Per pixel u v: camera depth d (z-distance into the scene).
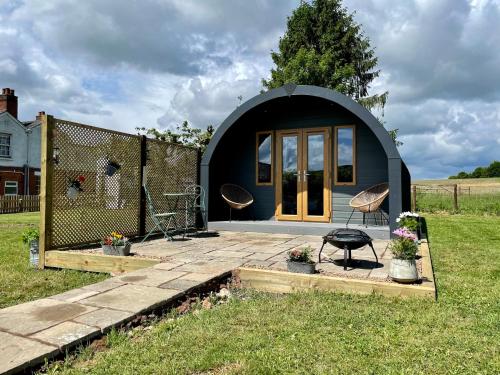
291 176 9.11
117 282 3.75
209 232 8.29
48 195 5.40
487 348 2.51
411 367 2.24
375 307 3.31
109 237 5.36
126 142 6.88
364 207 7.19
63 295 3.32
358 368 2.23
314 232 7.68
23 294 4.07
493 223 11.10
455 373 2.18
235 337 2.65
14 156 22.36
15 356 2.13
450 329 2.85
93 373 2.13
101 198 6.36
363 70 23.73
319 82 21.77
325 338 2.65
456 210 14.71
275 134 9.30
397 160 6.83
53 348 2.24
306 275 3.93
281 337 2.67
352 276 4.05
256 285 4.16
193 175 9.08
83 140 5.98
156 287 3.56
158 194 7.76
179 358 2.33
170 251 5.64
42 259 5.36
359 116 7.09
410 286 3.58
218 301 3.71
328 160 8.74
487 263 5.41
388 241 6.77
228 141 9.44
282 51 24.92
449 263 5.41
